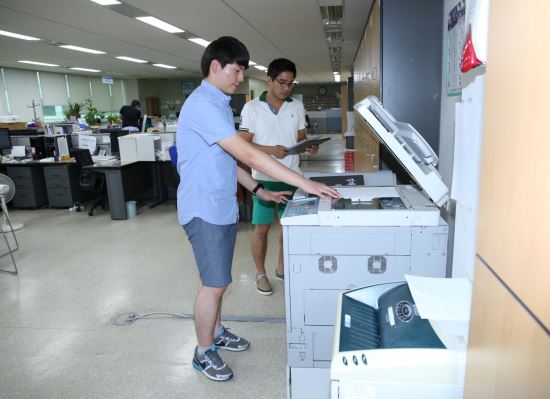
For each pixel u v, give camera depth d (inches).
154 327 93.7
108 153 235.6
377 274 58.2
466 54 41.7
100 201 212.5
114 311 102.1
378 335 41.1
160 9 175.0
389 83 82.0
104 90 523.2
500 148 24.9
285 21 205.0
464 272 49.9
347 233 57.3
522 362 22.2
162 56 332.8
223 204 66.2
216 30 226.2
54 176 213.5
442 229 55.8
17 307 105.3
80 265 134.5
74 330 93.3
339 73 525.7
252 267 127.5
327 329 61.1
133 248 150.4
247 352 82.9
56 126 264.8
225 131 61.4
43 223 189.5
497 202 25.4
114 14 182.7
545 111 19.5
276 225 172.6
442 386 35.7
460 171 51.7
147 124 288.5
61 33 224.4
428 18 79.4
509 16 23.4
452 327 38.3
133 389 72.6
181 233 167.6
